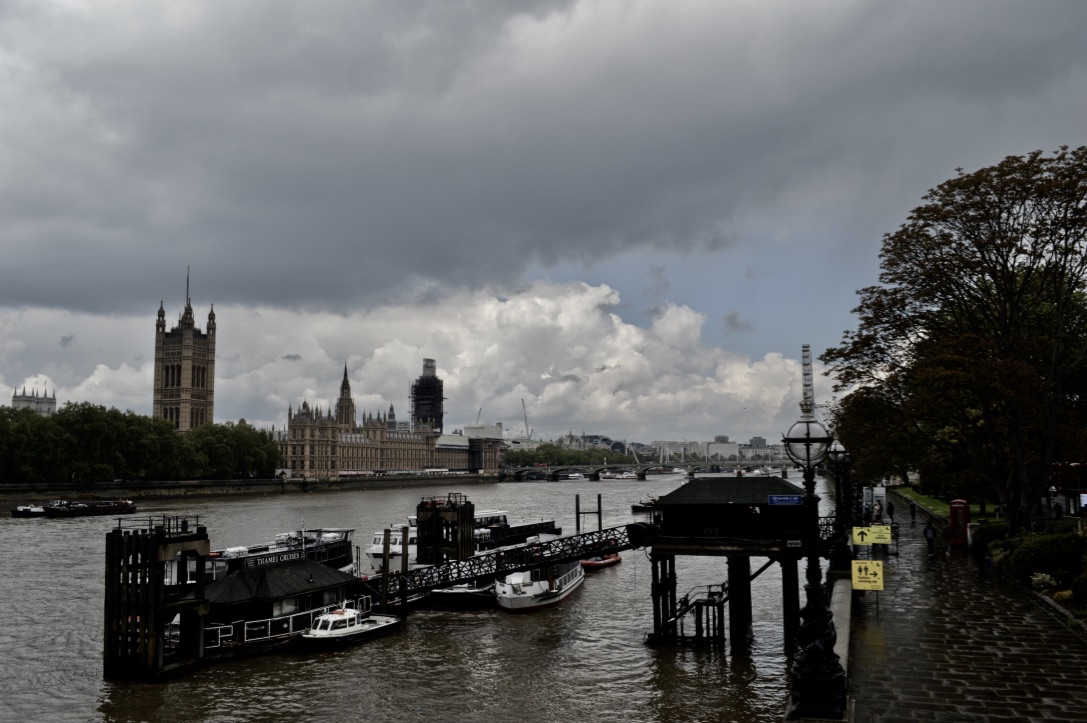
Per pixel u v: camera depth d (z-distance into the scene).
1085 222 55.22
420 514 82.56
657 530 54.06
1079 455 56.81
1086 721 26.11
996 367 52.41
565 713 41.84
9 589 76.38
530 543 78.19
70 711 43.03
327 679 48.19
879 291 64.81
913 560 57.53
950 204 59.41
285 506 198.38
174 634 54.34
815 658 24.30
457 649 55.03
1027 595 44.00
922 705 27.67
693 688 44.84
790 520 51.38
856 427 64.88
